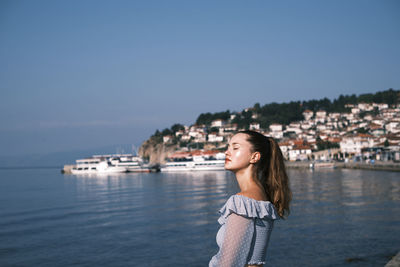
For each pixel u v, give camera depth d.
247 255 1.93
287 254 19.66
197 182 89.06
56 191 77.50
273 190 2.36
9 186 99.06
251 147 2.25
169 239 25.88
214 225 30.62
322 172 108.81
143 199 55.00
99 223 34.56
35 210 46.31
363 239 21.98
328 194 48.41
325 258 18.67
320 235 23.64
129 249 23.61
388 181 66.19
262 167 2.35
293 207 37.09
